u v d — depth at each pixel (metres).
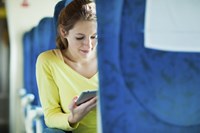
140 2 0.98
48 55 1.70
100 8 0.96
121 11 0.96
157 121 1.03
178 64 1.04
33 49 2.06
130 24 0.97
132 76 0.99
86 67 1.71
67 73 1.67
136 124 1.01
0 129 3.07
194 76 1.06
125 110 0.99
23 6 2.21
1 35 2.90
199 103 1.07
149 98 1.01
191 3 1.03
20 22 2.23
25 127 2.35
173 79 1.03
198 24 1.04
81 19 1.65
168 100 1.03
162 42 1.01
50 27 1.91
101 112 0.98
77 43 1.68
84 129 1.58
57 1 1.98
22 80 2.40
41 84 1.66
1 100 2.99
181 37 1.03
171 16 1.01
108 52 0.97
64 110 1.62
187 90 1.05
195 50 1.05
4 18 2.88
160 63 1.01
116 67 0.98
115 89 0.98
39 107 1.95
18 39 2.29
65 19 1.68
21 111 2.43
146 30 0.99
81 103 1.40
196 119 1.08
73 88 1.65
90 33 1.66
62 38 1.73
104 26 0.96
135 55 0.99
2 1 2.84
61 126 1.47
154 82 1.01
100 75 0.97
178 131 1.06
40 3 2.12
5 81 2.96
